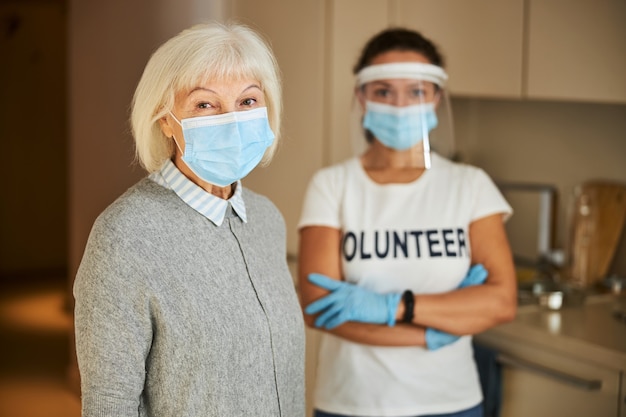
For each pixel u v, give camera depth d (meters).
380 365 1.96
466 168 2.05
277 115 1.53
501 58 2.93
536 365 2.41
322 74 2.88
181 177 1.44
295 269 2.99
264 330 1.46
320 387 2.05
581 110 3.22
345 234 2.02
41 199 7.80
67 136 7.82
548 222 3.30
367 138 2.08
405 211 2.00
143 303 1.33
